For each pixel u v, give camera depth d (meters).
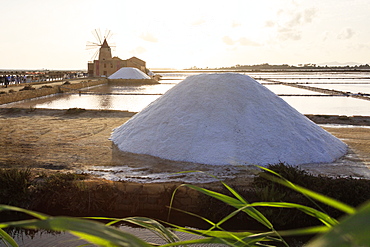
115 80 49.38
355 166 7.82
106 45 65.00
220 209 5.46
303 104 22.83
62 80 46.00
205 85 9.59
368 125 13.65
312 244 0.27
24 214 5.60
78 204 5.67
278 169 6.09
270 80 55.50
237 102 8.96
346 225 0.26
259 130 8.37
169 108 9.42
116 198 5.74
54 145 9.55
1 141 9.97
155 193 5.75
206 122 8.59
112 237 0.41
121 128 10.59
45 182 6.01
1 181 5.71
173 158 8.09
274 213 5.24
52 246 4.46
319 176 6.21
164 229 0.93
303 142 8.40
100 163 7.80
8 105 21.55
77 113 15.71
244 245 0.73
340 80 56.72
